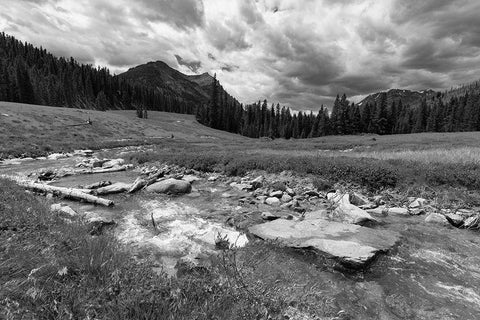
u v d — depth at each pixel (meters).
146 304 3.17
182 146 44.56
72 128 53.50
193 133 91.31
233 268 4.49
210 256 5.76
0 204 6.68
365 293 4.93
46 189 11.18
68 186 13.63
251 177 14.84
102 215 8.95
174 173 17.12
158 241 6.77
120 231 7.48
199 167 17.75
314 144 42.22
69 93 122.00
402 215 9.52
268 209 10.01
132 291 3.35
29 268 3.83
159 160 21.06
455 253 6.59
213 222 8.55
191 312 3.16
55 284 3.48
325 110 107.75
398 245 6.85
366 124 103.06
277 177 14.14
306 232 7.25
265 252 6.05
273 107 151.88
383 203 10.78
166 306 3.14
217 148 38.84
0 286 3.23
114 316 2.95
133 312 3.06
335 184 12.75
